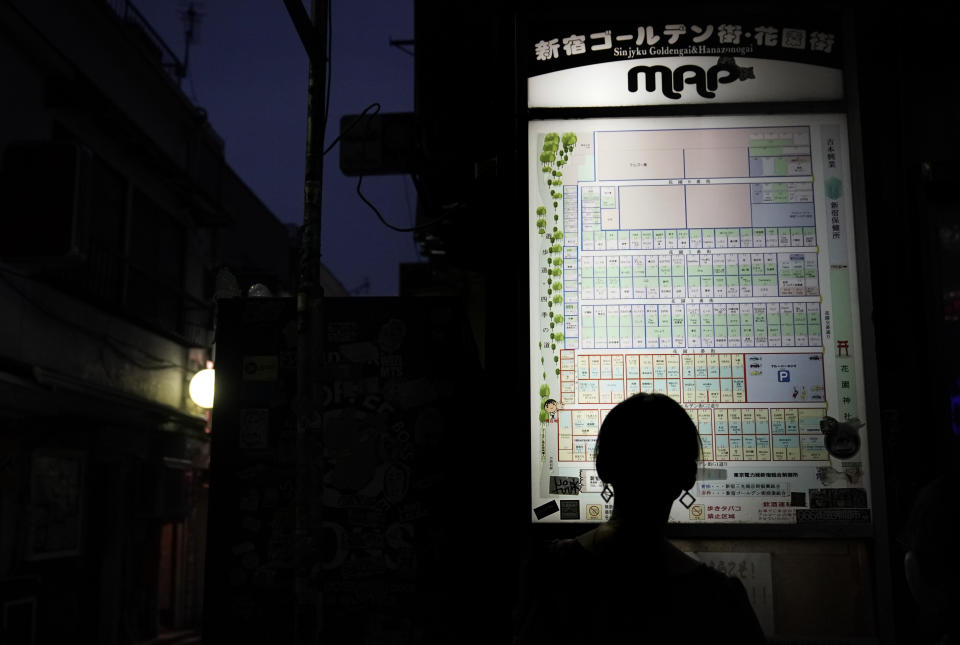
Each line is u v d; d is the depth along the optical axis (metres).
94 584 14.82
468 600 3.85
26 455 12.64
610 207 3.90
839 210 3.85
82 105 13.40
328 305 4.10
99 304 14.25
